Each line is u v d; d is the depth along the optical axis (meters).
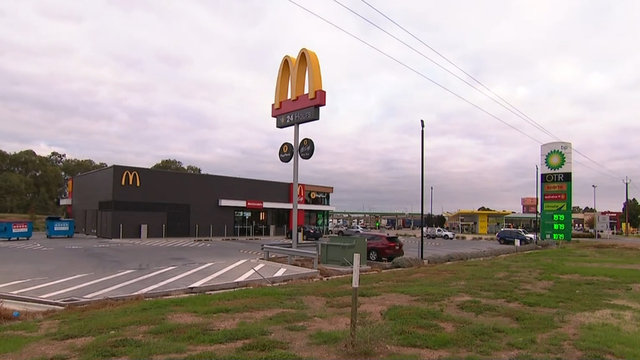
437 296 10.65
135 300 10.75
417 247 40.03
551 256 26.30
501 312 8.91
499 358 5.90
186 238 41.28
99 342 6.27
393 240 23.98
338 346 6.22
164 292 12.12
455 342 6.59
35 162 85.25
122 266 18.62
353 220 131.38
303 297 10.58
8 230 33.88
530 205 99.25
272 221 51.31
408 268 19.77
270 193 51.34
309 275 16.34
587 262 21.77
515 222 86.31
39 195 85.06
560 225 39.12
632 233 96.69
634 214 108.31
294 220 21.72
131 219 38.88
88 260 20.70
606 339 6.87
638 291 12.16
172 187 41.97
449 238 59.62
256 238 44.44
